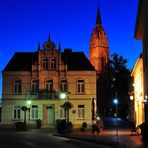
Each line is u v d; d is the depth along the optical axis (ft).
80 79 199.93
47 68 201.57
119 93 282.56
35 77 200.85
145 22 100.37
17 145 90.84
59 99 197.98
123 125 195.21
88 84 199.00
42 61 202.08
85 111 196.65
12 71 200.95
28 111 197.06
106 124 203.92
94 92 198.39
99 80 299.17
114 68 289.53
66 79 200.13
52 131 160.97
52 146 87.56
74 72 200.34
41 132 154.40
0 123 199.00
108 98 295.28
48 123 197.47
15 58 206.18
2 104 199.93
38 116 197.67
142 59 121.90
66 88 199.52
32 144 93.91
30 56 206.49
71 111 196.13
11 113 199.11
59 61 201.16
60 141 104.83
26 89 200.23
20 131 163.43
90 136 118.73
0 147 84.84
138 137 108.99
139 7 89.25
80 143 97.14
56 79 200.64
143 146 79.92
